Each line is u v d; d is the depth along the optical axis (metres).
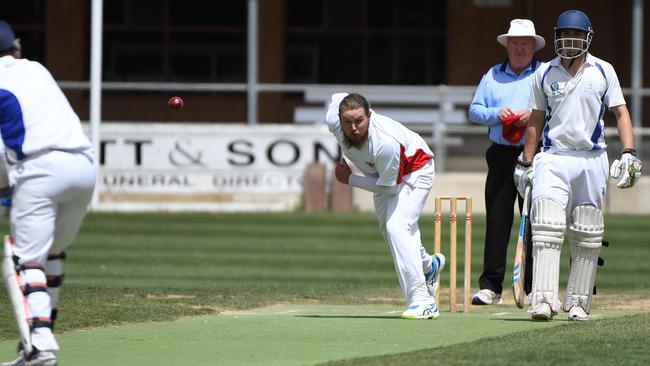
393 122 33.22
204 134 83.81
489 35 103.88
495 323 32.44
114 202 83.38
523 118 39.12
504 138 39.50
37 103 24.52
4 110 24.33
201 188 83.81
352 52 103.75
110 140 83.50
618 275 56.50
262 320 33.09
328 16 103.50
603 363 24.48
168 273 54.47
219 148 83.81
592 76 31.72
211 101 101.88
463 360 24.75
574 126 31.86
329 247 67.38
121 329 30.83
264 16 102.44
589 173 32.03
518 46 40.09
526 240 34.59
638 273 57.47
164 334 29.91
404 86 103.88
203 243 68.19
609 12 103.38
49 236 24.62
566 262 62.31
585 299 32.78
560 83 31.86
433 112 91.38
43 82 24.81
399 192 33.66
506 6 103.69
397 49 103.88
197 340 28.84
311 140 84.06
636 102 85.50
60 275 26.05
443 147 86.12
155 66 102.38
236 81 102.88
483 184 82.75
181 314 34.22
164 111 101.50
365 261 61.62
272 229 74.50
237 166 84.00
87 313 32.69
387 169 32.72
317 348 27.61
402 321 32.91
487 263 40.12
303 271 57.03
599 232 32.25
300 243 68.81
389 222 33.72
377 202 34.28
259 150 83.88
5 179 24.77
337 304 40.12
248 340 28.88
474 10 103.75
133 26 102.19
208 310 35.59
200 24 102.75
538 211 32.03
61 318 31.58
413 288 33.72
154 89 93.00
